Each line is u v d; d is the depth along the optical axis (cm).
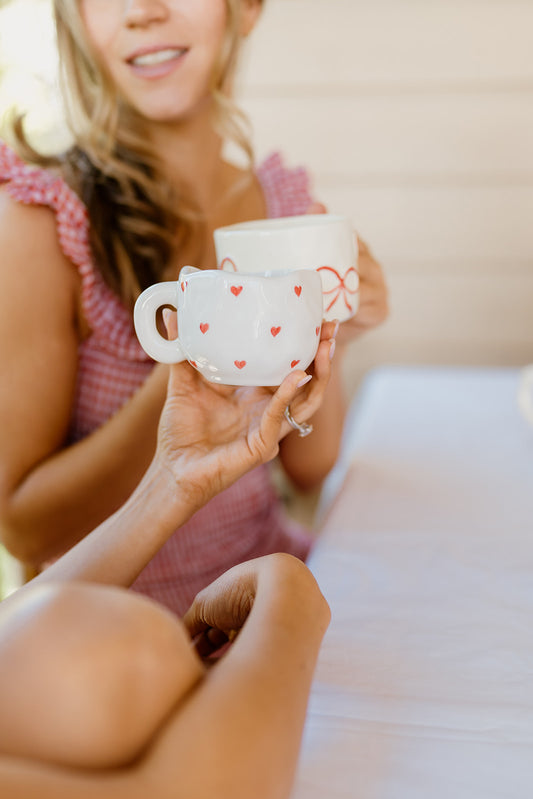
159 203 136
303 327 84
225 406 91
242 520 139
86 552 89
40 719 61
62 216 125
